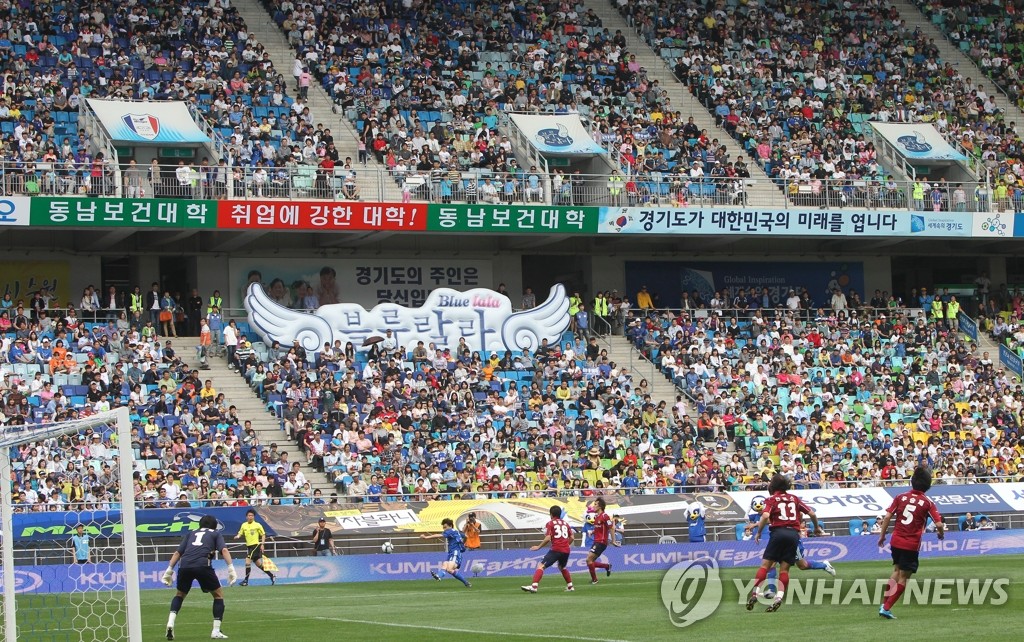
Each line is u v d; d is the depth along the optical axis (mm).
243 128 77938
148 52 80250
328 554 56969
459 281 83750
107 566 53562
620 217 79500
